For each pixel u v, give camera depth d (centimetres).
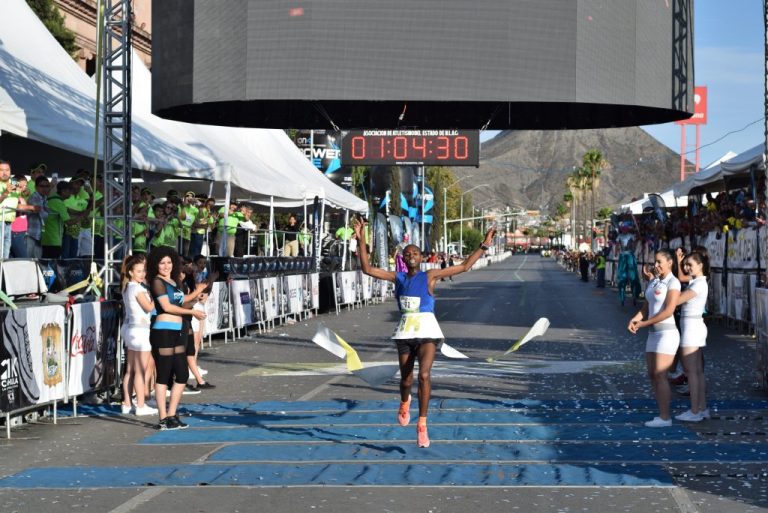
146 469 865
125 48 1534
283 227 4206
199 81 1653
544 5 1600
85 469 868
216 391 1401
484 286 5581
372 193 5062
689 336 1096
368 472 839
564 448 945
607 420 1108
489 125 2161
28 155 2092
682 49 1761
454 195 14125
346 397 1320
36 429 1091
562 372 1570
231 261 2242
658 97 1712
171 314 1087
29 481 820
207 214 2234
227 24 1631
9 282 1305
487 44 1596
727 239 2445
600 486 784
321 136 5850
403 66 1598
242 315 2280
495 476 822
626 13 1653
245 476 829
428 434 1022
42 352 1099
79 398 1290
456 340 2144
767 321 1299
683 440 980
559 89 1603
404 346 941
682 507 714
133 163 1931
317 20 1599
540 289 5109
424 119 2173
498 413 1159
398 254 3322
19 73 1734
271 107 2125
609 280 5631
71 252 1641
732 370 1568
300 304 2897
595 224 8369
